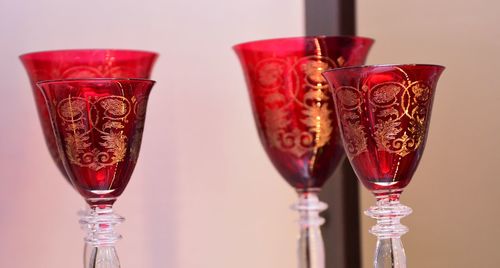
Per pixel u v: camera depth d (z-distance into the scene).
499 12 0.88
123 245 0.95
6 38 0.90
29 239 0.91
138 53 0.78
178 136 0.97
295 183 0.77
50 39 0.92
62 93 0.66
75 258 0.93
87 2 0.94
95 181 0.67
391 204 0.65
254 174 1.00
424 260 0.95
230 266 0.99
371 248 0.99
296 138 0.75
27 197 0.91
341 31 0.99
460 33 0.91
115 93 0.66
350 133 0.66
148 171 0.96
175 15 0.97
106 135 0.67
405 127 0.64
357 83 0.64
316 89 0.74
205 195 0.98
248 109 1.00
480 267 0.91
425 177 0.94
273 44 0.74
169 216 0.97
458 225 0.92
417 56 0.94
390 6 0.96
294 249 1.02
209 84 0.98
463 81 0.91
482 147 0.90
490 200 0.90
